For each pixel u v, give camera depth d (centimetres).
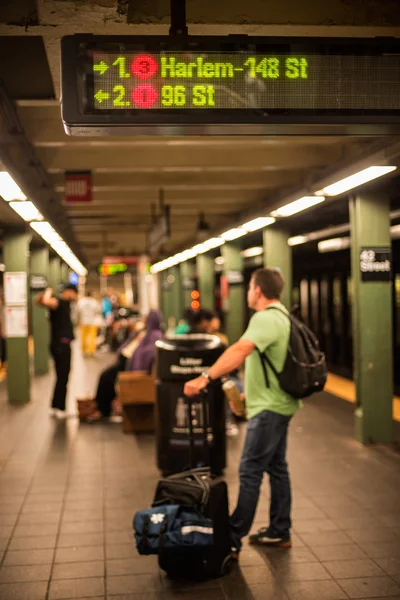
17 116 539
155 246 1278
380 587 430
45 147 782
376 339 818
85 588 434
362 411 821
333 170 716
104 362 1947
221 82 298
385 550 489
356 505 591
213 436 683
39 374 1639
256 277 480
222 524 445
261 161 798
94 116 294
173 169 818
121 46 293
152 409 906
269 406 465
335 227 1219
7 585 440
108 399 996
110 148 784
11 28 353
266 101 301
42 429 945
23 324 1171
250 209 1177
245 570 457
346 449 800
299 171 895
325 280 1758
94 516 572
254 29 378
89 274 4622
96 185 932
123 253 2914
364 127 309
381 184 767
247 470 464
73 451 809
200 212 1257
